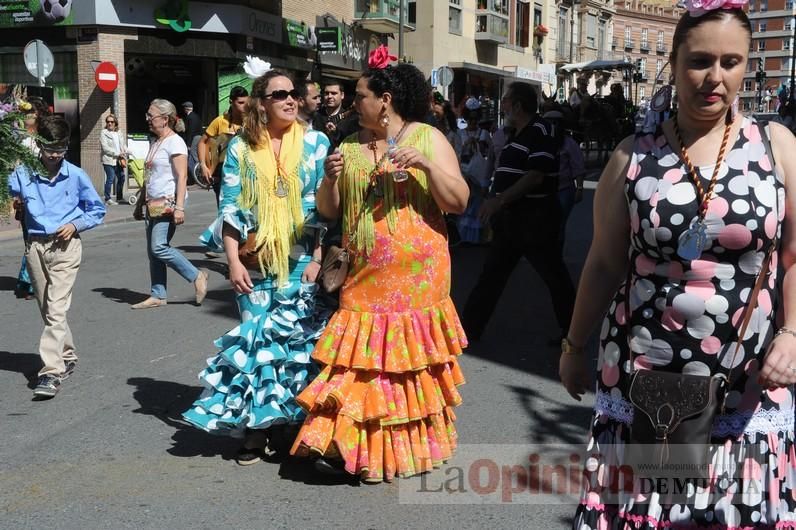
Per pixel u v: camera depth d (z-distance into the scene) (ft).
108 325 25.13
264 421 13.85
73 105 70.59
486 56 138.82
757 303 7.74
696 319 7.73
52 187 18.20
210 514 12.78
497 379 19.61
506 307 27.32
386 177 13.15
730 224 7.55
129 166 62.39
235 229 14.26
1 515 12.80
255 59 14.96
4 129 17.26
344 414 13.09
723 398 7.62
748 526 7.80
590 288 8.54
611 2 202.80
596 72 135.23
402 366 13.07
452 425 14.19
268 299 14.29
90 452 15.34
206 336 23.79
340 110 23.99
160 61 74.49
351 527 12.32
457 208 13.28
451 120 41.06
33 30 70.49
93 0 67.82
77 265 18.69
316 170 14.61
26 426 16.74
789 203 7.65
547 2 163.94
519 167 20.84
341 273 13.34
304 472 14.33
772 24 302.04
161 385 19.39
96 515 12.79
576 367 8.90
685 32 7.61
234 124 30.27
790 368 7.39
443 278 13.53
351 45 103.86
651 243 7.83
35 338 23.98
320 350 13.46
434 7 120.16
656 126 8.04
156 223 26.91
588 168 88.94
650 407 7.64
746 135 7.75
